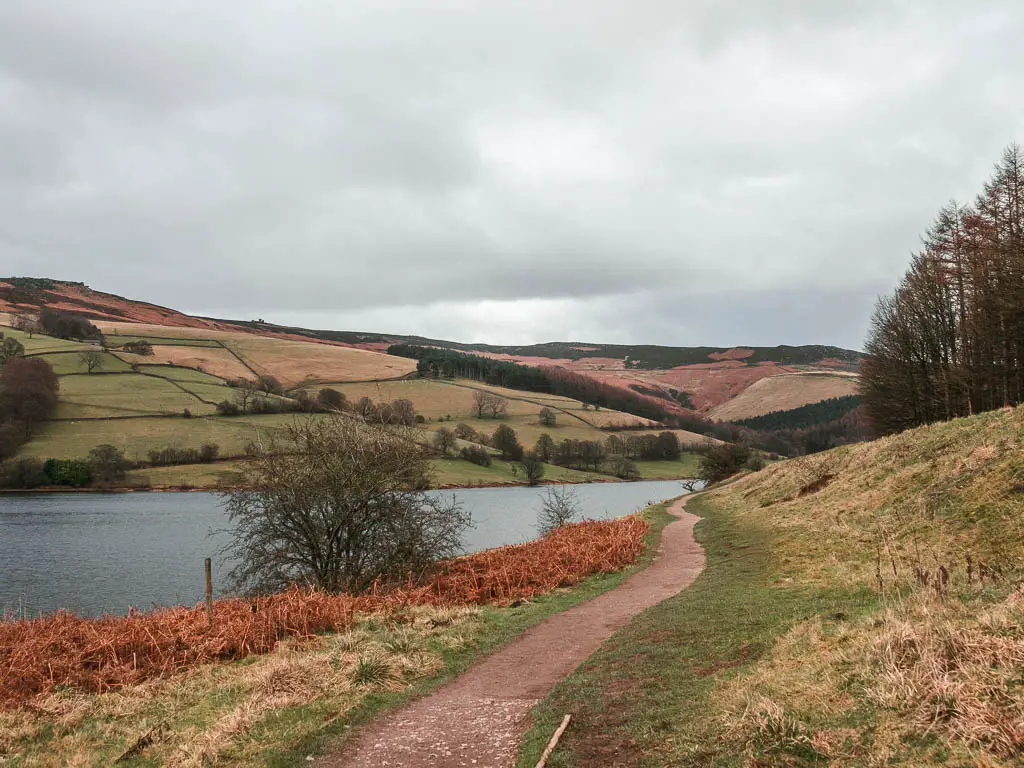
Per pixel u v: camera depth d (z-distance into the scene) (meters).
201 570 42.84
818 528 22.73
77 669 13.59
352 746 8.70
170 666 13.67
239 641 14.89
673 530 35.53
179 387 141.25
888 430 59.22
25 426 107.56
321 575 25.19
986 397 45.03
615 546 26.62
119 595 36.06
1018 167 37.62
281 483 24.77
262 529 25.34
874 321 58.62
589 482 126.69
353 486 25.14
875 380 57.44
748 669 9.17
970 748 5.58
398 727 9.30
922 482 21.33
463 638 14.20
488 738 8.61
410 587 21.25
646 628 13.25
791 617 11.64
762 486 41.94
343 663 12.26
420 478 27.52
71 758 9.29
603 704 9.01
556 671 11.64
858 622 9.66
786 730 6.75
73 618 18.14
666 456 155.50
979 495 17.39
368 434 26.80
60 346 165.00
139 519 67.50
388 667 11.86
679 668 10.11
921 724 6.17
